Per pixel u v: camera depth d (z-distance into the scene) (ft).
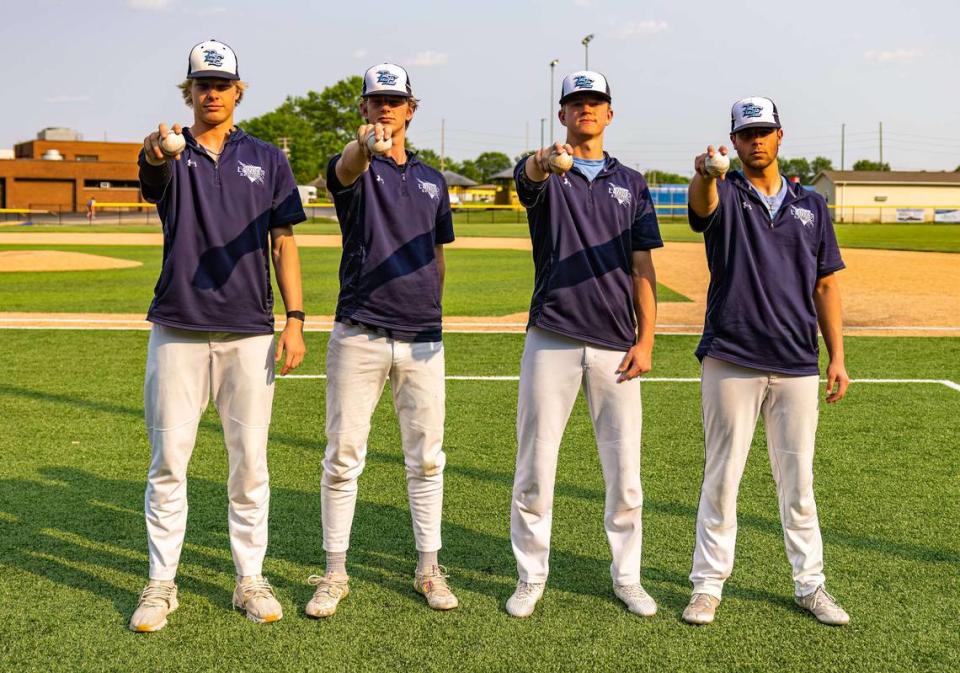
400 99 11.26
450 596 11.57
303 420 20.59
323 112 289.53
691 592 12.12
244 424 11.27
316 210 181.06
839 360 11.74
